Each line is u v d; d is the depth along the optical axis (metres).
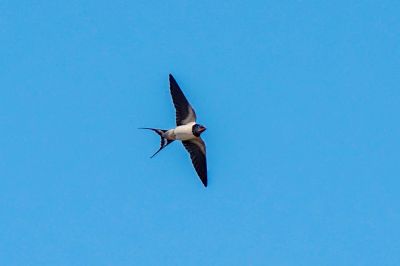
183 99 12.66
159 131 12.39
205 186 11.62
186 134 12.04
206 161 12.57
